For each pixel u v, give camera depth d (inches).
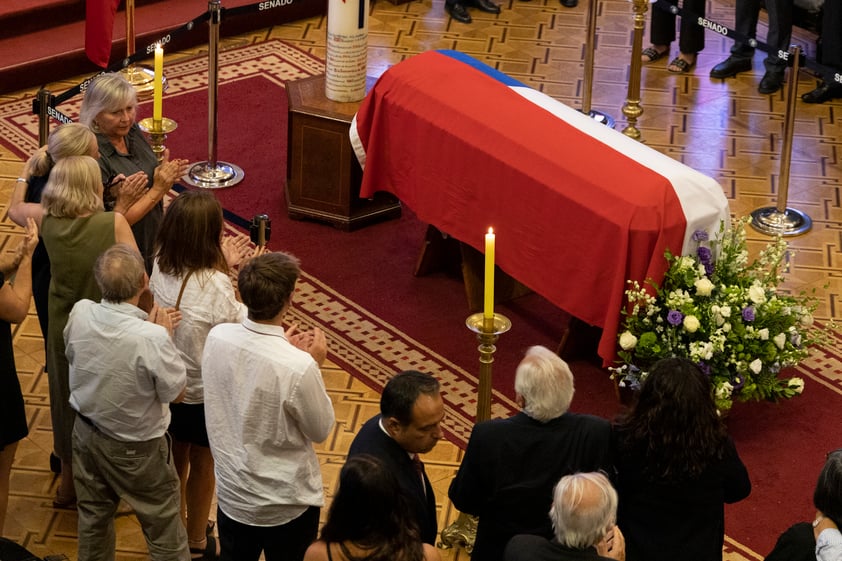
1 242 405.4
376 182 397.7
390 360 361.7
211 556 287.9
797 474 319.6
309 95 422.6
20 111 490.6
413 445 221.9
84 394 249.3
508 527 234.5
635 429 227.3
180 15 549.6
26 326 367.9
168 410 256.7
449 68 386.0
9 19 515.2
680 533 230.8
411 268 406.3
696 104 518.0
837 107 517.0
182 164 319.0
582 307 339.6
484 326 253.8
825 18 508.4
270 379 229.6
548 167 343.6
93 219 269.4
